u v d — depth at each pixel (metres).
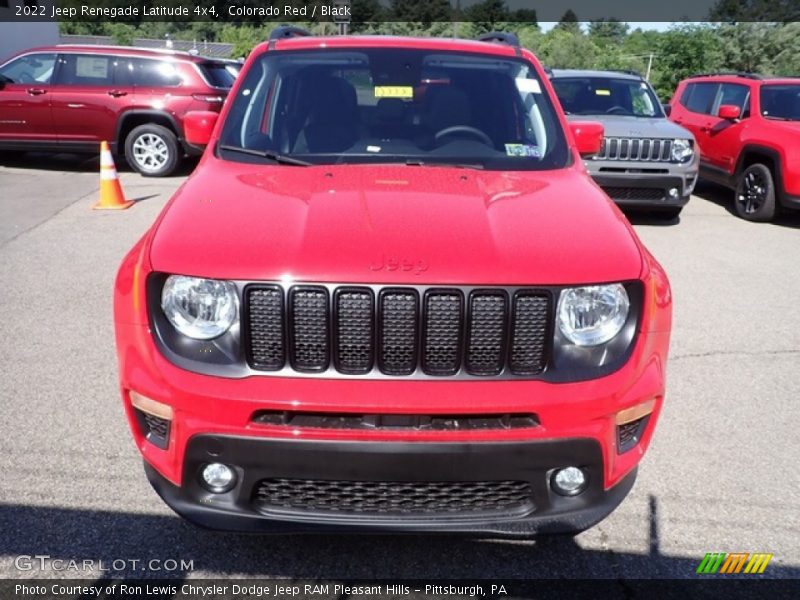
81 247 6.82
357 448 2.17
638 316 2.33
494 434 2.19
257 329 2.19
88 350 4.48
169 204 2.74
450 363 2.21
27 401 3.80
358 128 3.38
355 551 2.75
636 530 2.92
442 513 2.31
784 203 8.58
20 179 10.54
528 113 3.55
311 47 3.76
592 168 8.14
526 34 44.72
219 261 2.22
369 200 2.60
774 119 9.05
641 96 9.61
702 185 12.15
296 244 2.28
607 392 2.23
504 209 2.60
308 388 2.16
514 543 2.82
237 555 2.70
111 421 3.61
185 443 2.24
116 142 10.99
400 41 3.81
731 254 7.39
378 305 2.15
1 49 19.50
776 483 3.27
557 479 2.33
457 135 3.38
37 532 2.78
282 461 2.20
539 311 2.21
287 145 3.31
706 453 3.51
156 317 2.28
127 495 3.02
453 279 2.16
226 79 11.59
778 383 4.31
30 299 5.38
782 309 5.67
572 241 2.38
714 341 4.96
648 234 8.23
